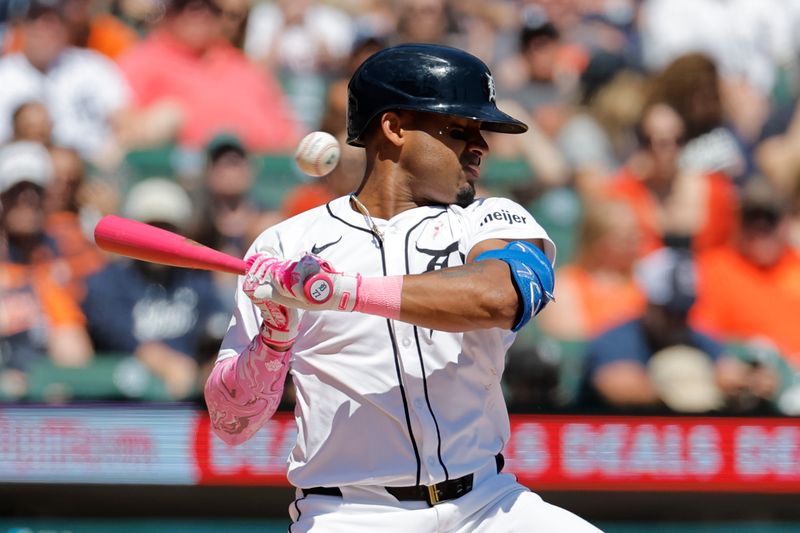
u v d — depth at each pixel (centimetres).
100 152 2370
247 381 869
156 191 2305
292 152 2358
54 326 2203
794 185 2417
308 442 883
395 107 898
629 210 2311
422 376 861
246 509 2136
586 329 2247
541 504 894
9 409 2112
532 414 2134
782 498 2155
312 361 879
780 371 2245
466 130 927
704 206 2345
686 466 2134
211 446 2114
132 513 2130
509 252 838
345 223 910
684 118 2409
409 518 859
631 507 2164
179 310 2228
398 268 880
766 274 2325
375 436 862
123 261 2252
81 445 2117
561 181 2373
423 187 914
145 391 2189
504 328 823
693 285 2280
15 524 2094
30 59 2377
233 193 2289
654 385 2208
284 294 791
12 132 2317
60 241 2252
